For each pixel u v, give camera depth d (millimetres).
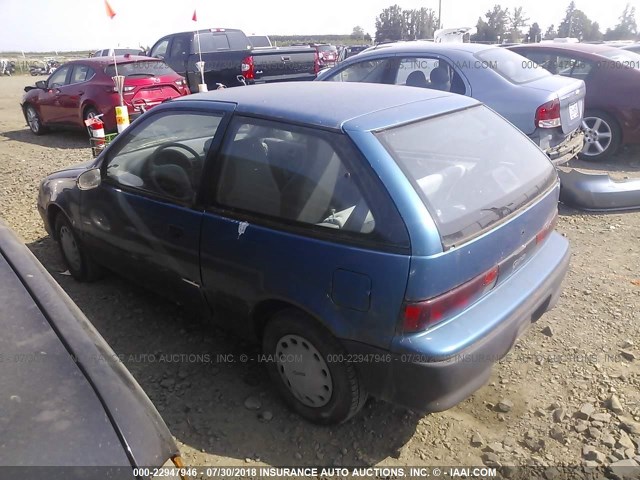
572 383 3111
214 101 3195
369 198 2395
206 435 2789
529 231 2826
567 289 4156
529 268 2930
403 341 2314
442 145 2721
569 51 7844
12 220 5930
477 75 6160
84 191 3869
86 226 3936
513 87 5980
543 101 5754
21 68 39406
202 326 3764
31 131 11977
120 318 3863
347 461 2627
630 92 7348
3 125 13219
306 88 3297
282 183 2711
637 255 4715
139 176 3461
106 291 4246
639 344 3441
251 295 2834
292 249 2586
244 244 2785
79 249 4191
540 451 2648
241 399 3053
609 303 3930
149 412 1473
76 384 1444
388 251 2291
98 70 10156
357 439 2756
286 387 2904
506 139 3160
